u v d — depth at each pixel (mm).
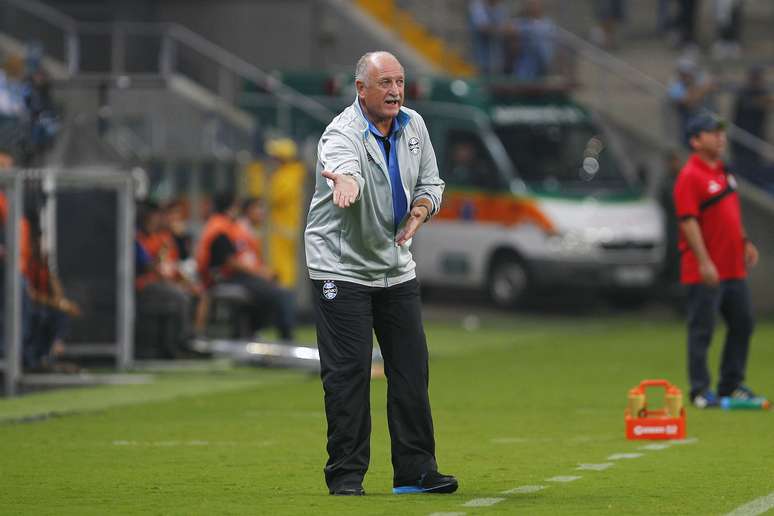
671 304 102375
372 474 37250
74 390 59188
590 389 58812
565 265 94875
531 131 98125
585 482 35469
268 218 86062
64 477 36812
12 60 81000
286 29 115500
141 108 99625
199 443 43531
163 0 116188
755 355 73438
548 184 96625
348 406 32844
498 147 97250
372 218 32125
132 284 66438
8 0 101812
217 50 103125
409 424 33344
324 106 100250
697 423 47062
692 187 49969
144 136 99125
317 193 32469
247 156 85750
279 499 32938
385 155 32062
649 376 63719
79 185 64500
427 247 100375
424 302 104688
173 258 73125
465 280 98938
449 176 99062
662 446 42219
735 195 50469
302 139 99312
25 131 62469
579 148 98375
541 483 35312
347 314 32469
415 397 33219
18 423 48719
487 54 114812
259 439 44469
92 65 103188
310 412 51844
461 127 98562
